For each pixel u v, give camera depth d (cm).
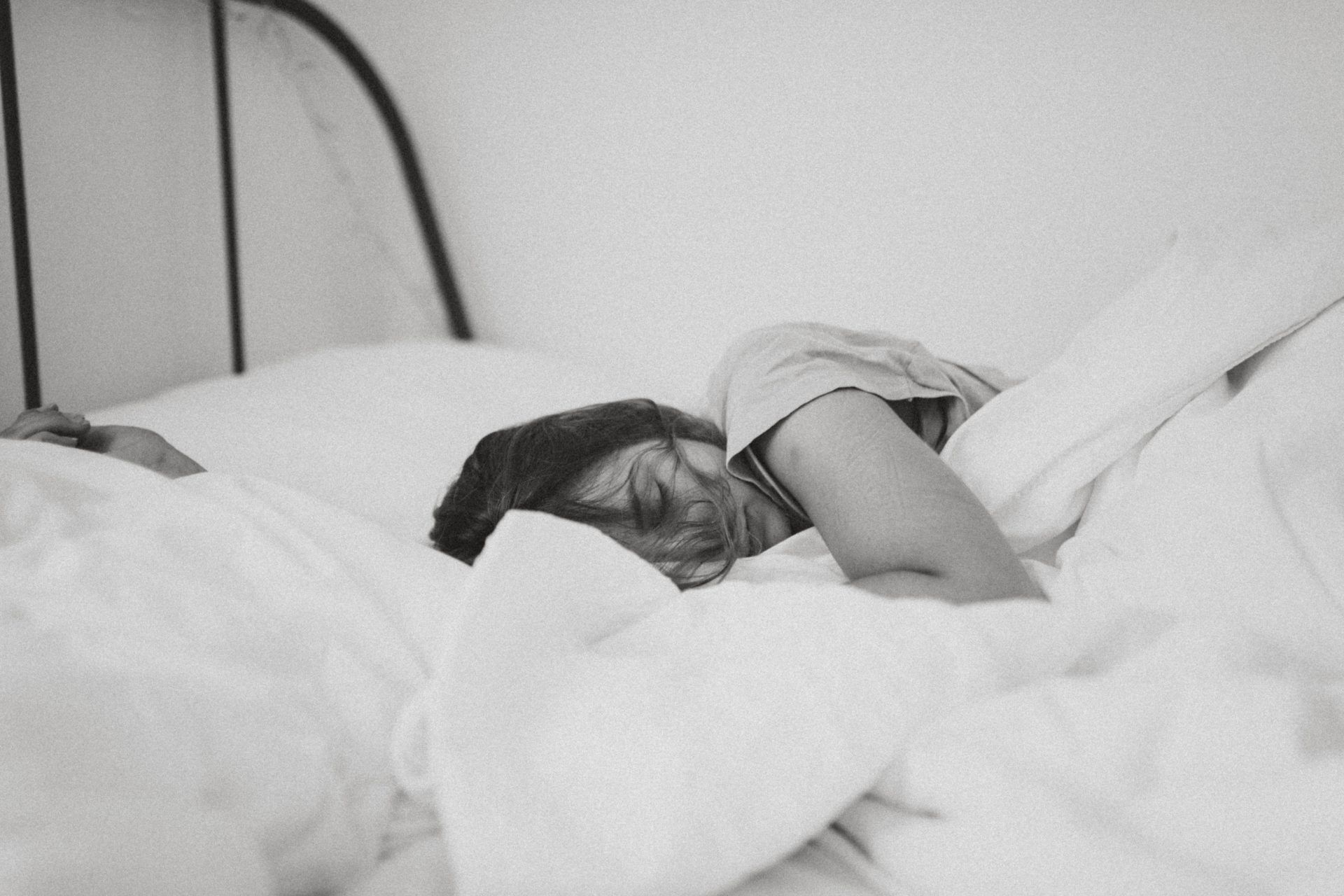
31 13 142
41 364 149
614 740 45
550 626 52
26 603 55
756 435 76
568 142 182
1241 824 42
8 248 142
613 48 174
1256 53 131
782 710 46
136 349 161
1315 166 130
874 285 161
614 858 41
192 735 45
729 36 164
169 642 52
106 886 35
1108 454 79
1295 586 62
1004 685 49
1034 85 144
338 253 194
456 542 79
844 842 48
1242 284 78
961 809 44
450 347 164
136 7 156
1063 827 41
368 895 45
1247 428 71
